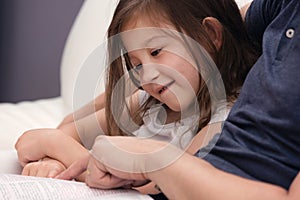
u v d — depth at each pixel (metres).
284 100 0.65
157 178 0.65
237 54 0.83
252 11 0.87
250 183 0.61
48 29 1.92
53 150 0.87
